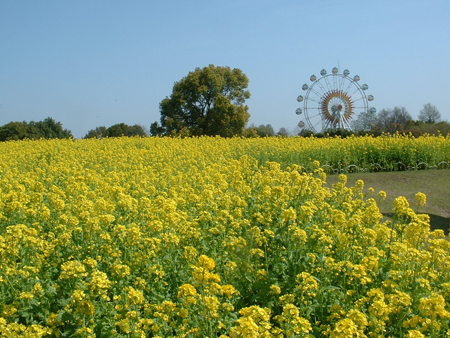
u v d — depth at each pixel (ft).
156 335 13.73
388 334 14.07
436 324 12.61
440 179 50.29
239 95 168.45
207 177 36.60
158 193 31.53
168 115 163.32
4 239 16.76
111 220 19.86
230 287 14.47
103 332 13.66
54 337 14.16
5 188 31.55
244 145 68.64
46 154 59.93
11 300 14.83
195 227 20.54
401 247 17.06
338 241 19.63
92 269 16.22
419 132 127.44
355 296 15.66
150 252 17.60
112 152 61.16
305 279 14.85
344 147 61.82
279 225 20.99
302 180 27.02
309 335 13.14
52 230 21.95
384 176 53.26
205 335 13.50
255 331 11.09
